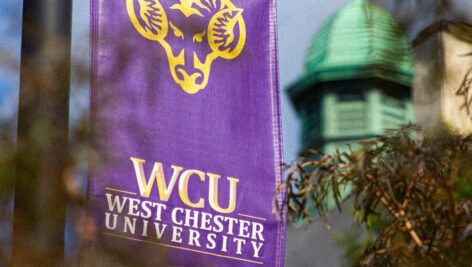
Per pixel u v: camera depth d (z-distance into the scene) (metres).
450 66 5.36
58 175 4.14
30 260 4.00
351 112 6.10
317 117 6.27
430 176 6.45
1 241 4.00
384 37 5.39
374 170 6.57
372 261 6.57
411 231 6.48
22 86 4.23
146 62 5.33
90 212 4.26
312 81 5.96
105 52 4.54
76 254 4.12
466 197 6.56
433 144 6.43
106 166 4.32
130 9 7.36
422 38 5.30
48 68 4.34
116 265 4.23
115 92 4.47
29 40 4.65
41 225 4.06
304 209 6.89
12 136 4.13
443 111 5.94
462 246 6.45
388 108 6.00
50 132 4.18
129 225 5.00
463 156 6.47
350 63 5.61
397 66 5.40
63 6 6.02
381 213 7.15
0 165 4.04
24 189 4.07
